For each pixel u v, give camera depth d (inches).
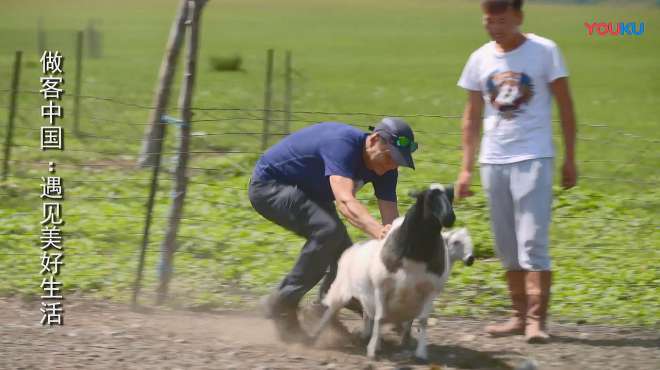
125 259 510.3
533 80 365.4
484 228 578.6
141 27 3400.6
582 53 2679.6
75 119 951.0
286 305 376.8
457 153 836.6
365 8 5344.5
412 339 391.2
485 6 364.5
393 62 2310.5
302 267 374.6
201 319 422.0
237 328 406.9
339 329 390.3
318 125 380.5
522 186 368.5
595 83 1857.8
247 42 2915.8
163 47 2581.2
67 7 4446.4
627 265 512.4
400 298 344.2
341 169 362.6
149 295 457.4
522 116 367.2
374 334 353.1
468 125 388.2
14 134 925.8
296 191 378.0
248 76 1855.3
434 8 5482.3
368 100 1487.5
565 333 404.2
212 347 373.1
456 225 586.6
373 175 376.5
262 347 375.6
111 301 447.8
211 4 5216.5
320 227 371.9
